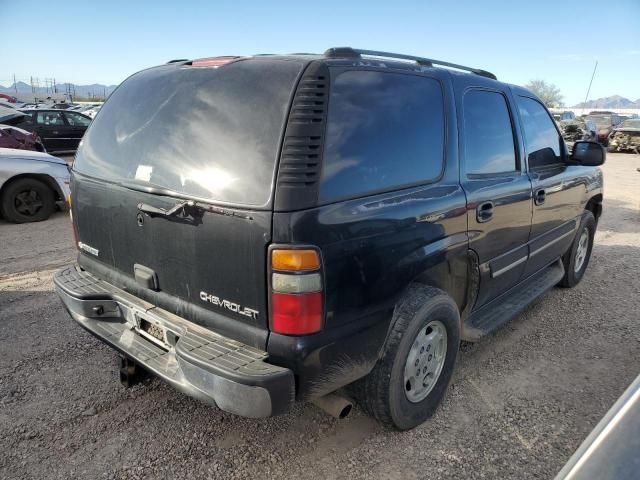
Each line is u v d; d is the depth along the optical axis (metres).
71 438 2.64
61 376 3.22
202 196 2.15
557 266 4.55
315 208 2.00
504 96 3.49
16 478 2.36
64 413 2.84
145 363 2.43
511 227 3.34
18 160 7.41
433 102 2.75
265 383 1.95
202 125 2.27
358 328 2.22
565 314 4.38
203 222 2.15
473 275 3.03
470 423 2.83
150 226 2.41
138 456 2.52
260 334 2.08
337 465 2.49
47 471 2.40
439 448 2.62
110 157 2.71
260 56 2.40
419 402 2.74
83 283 2.90
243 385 1.96
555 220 4.09
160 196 2.31
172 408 2.92
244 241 2.03
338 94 2.19
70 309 2.87
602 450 1.15
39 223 7.53
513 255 3.46
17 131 10.59
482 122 3.17
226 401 2.02
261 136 2.06
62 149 15.38
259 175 2.01
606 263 5.90
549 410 2.97
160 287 2.47
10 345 3.62
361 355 2.28
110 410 2.88
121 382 3.07
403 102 2.53
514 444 2.66
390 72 2.52
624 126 22.66
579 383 3.27
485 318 3.40
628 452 1.12
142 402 2.97
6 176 7.26
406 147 2.50
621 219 8.38
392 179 2.39
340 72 2.24
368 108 2.32
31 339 3.72
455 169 2.83
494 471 2.46
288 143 2.00
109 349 3.59
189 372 2.12
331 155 2.09
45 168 7.59
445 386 2.90
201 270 2.22
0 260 5.65
